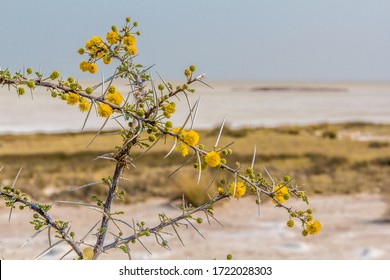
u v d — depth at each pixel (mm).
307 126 54594
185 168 21625
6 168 22672
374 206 15680
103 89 2918
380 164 25766
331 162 26625
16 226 12195
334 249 10992
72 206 15031
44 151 31094
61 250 9875
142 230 3080
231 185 3076
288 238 11914
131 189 17047
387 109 114625
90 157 27938
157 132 2895
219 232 12320
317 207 15367
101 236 3021
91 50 3428
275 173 21047
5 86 2748
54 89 2855
